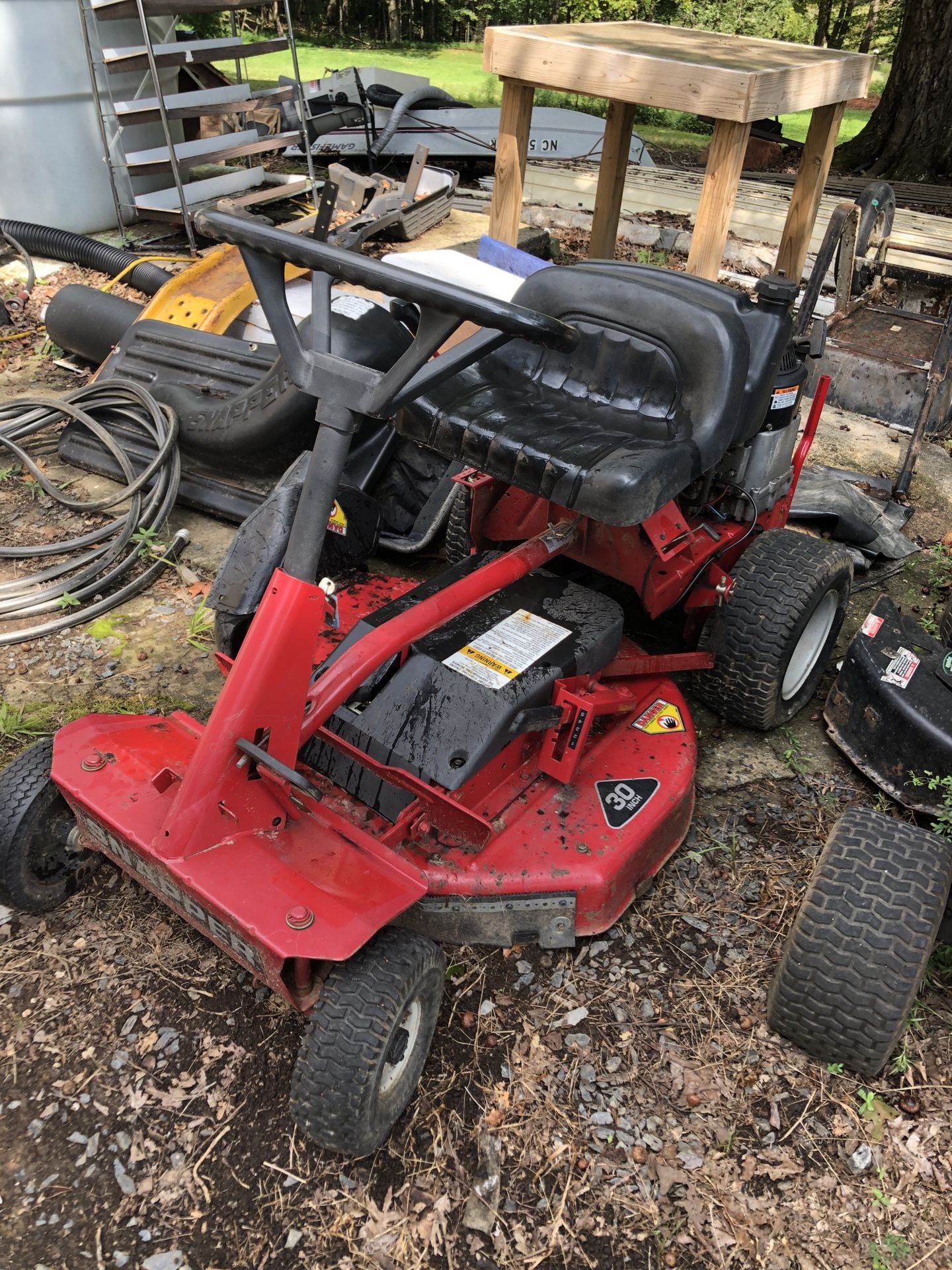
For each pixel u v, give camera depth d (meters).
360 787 2.48
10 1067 2.20
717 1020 2.42
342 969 1.96
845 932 2.13
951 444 5.53
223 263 4.90
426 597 2.76
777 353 2.66
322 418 1.97
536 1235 1.99
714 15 18.31
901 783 2.91
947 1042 2.41
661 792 2.65
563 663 2.57
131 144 7.55
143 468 4.31
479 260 4.89
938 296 6.36
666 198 7.87
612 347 2.70
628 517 2.33
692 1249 1.98
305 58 16.30
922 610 4.09
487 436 2.51
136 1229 1.95
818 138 4.56
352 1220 1.99
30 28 6.62
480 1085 2.24
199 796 1.99
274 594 2.01
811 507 4.21
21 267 6.63
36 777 2.34
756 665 3.04
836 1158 2.15
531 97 4.69
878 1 19.77
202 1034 2.29
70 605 3.67
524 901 2.40
